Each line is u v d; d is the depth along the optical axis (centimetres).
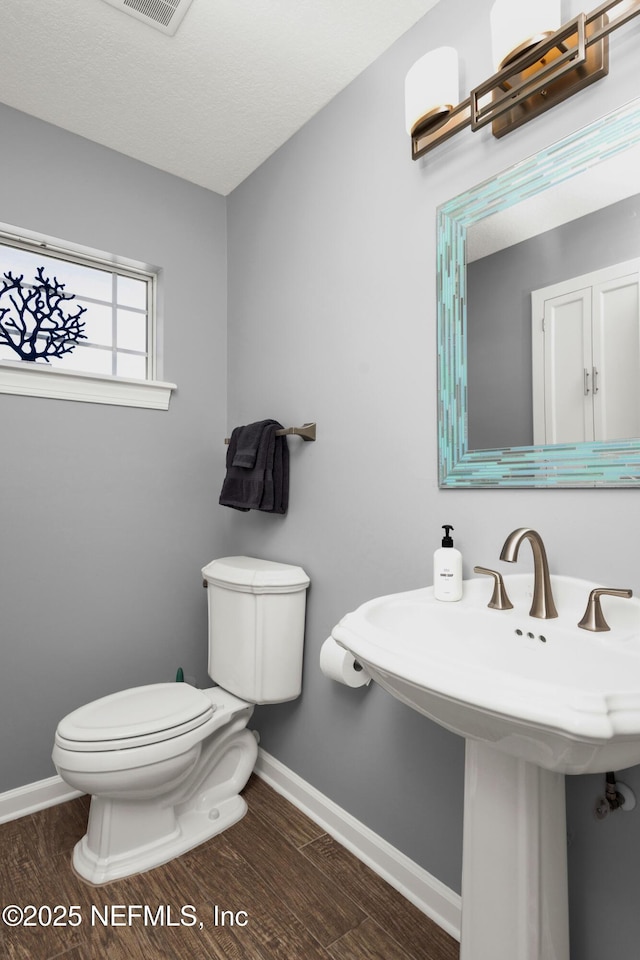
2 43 150
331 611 170
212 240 226
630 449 101
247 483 184
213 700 176
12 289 187
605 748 68
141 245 205
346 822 160
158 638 207
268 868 149
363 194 161
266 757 197
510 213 121
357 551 161
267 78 164
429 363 140
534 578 106
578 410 109
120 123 185
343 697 165
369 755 155
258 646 170
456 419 132
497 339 123
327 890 141
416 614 116
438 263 136
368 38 150
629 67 101
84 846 151
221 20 143
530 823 92
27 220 179
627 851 100
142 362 217
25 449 178
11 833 163
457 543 133
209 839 161
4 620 173
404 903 137
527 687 71
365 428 159
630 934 100
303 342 184
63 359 198
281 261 196
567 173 111
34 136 181
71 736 138
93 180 194
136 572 202
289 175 192
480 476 126
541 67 112
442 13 137
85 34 148
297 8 140
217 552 223
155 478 207
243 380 217
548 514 115
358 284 162
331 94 171
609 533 104
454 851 131
